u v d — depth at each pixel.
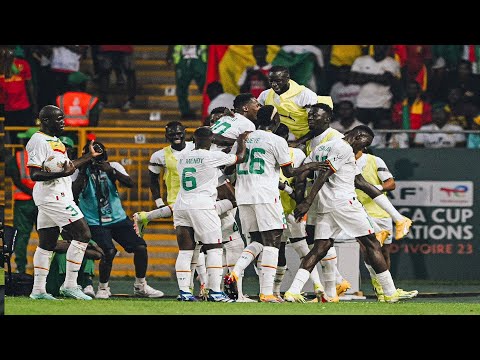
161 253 62.97
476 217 60.59
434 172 60.56
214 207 42.94
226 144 44.84
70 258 44.25
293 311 38.56
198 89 72.38
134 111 72.31
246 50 67.75
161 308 39.06
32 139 42.88
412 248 60.50
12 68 66.19
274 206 42.69
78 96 63.03
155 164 49.84
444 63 69.62
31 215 58.72
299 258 49.94
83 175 47.97
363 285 58.91
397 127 68.12
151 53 75.94
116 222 48.94
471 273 60.66
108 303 40.88
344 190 43.41
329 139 44.06
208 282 43.03
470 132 61.12
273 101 47.28
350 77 68.25
